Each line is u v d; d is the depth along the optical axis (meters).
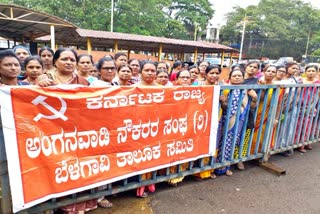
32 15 11.91
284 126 4.81
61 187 2.64
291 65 5.72
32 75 3.30
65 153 2.63
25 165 2.39
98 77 4.23
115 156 2.98
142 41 16.03
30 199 2.44
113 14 30.77
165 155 3.40
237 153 4.25
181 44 18.11
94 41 16.39
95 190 2.99
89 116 2.73
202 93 3.59
